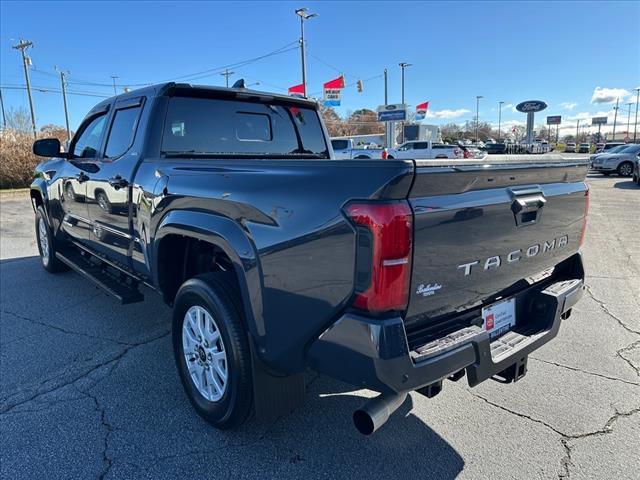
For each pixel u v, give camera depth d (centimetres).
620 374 346
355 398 313
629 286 561
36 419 290
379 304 187
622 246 783
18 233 962
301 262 209
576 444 265
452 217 202
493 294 247
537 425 283
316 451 260
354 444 266
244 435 274
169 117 354
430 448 263
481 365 219
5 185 2119
